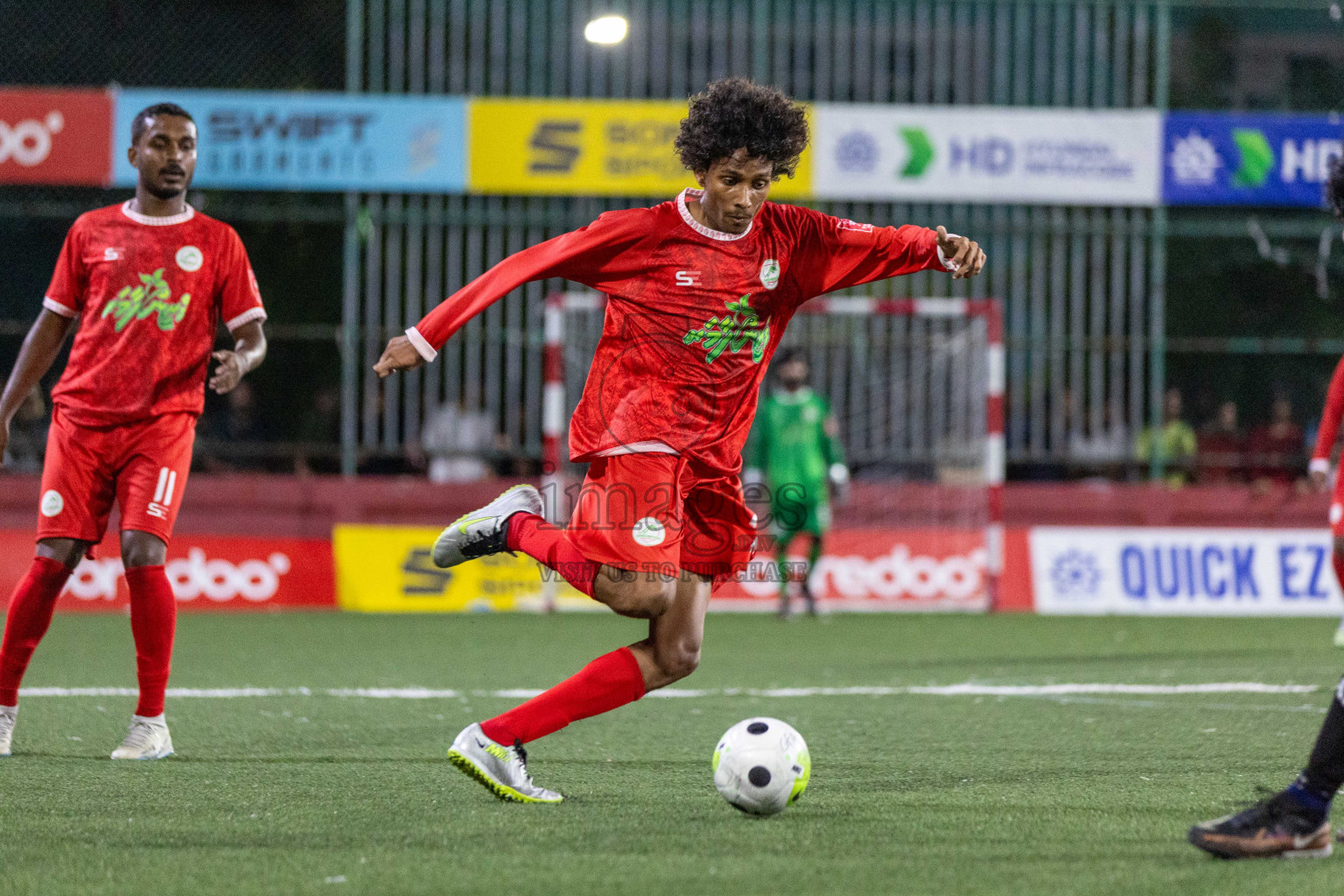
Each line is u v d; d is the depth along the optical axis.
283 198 40.50
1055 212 38.56
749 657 25.31
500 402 39.25
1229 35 43.59
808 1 39.69
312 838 10.68
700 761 14.40
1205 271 41.56
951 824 11.23
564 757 14.63
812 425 33.03
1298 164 36.50
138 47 41.22
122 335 14.36
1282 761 14.36
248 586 34.25
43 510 14.41
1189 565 36.34
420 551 34.88
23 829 11.03
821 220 11.94
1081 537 36.59
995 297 39.00
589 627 30.81
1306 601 36.19
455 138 35.72
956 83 39.91
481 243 38.19
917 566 36.22
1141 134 36.34
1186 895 9.02
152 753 14.41
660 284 11.54
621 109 35.72
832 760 14.50
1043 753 14.87
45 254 40.72
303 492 37.50
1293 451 39.19
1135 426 39.00
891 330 39.59
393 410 38.28
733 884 9.30
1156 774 13.62
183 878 9.49
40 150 35.56
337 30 41.75
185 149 14.47
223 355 14.38
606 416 11.62
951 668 23.39
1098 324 38.94
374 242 37.75
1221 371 41.34
